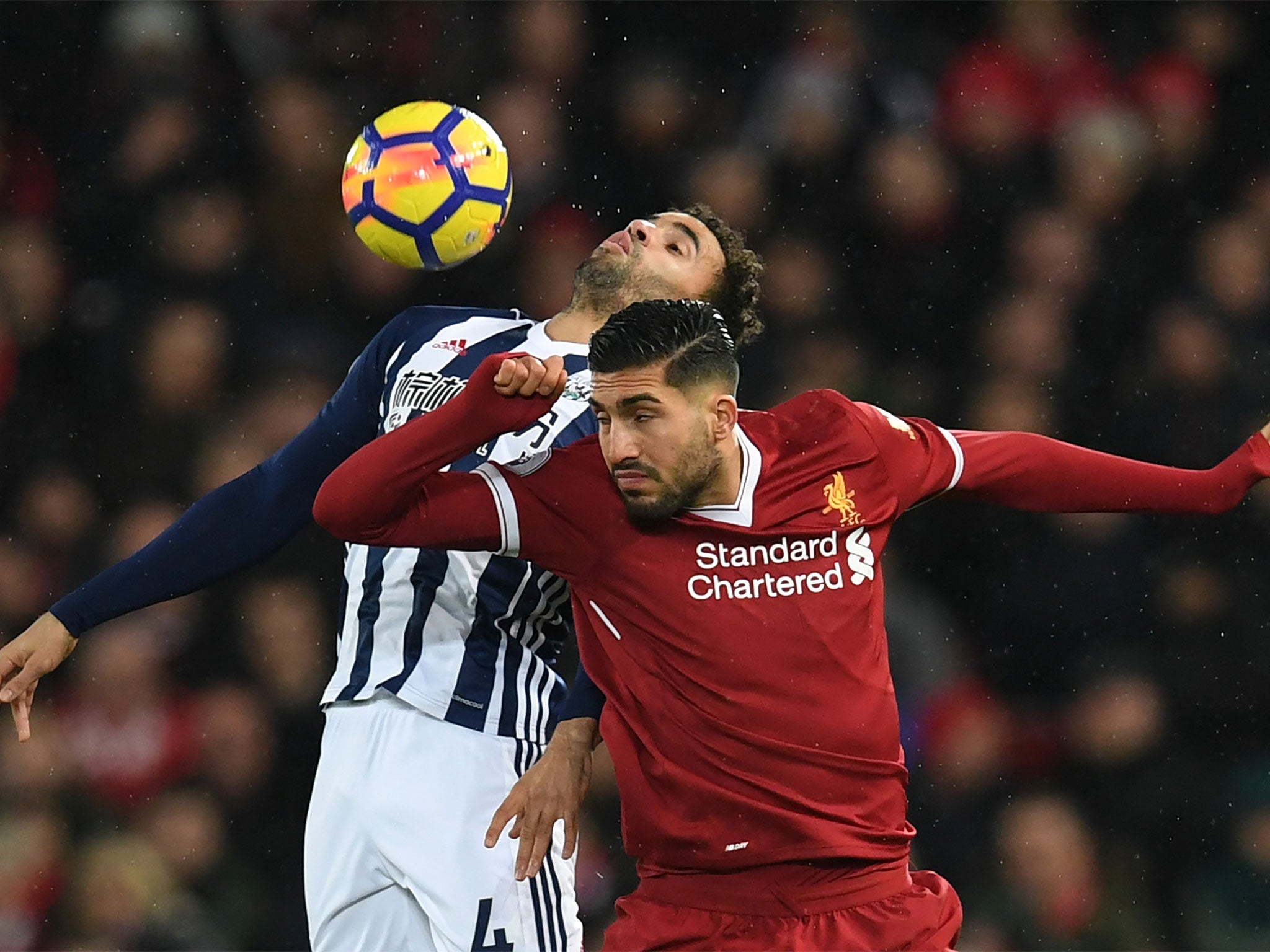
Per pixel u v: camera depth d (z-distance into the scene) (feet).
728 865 39.14
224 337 90.38
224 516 44.98
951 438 41.29
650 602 38.73
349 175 44.42
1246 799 84.12
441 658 43.04
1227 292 100.32
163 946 75.00
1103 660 86.84
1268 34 109.19
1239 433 96.07
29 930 74.28
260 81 97.25
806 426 40.11
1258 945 80.74
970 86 102.68
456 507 38.17
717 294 48.73
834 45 101.60
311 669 81.05
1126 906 81.25
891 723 39.91
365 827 42.73
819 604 38.99
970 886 78.74
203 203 93.50
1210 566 88.43
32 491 87.25
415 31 99.71
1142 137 103.81
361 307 92.32
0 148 94.94
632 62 101.76
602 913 75.46
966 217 99.71
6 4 96.43
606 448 37.58
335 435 46.09
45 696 79.30
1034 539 88.53
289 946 76.84
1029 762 84.99
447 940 42.01
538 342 45.88
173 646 80.43
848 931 39.17
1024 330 96.07
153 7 97.45
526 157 96.78
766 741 38.47
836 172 98.68
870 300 96.73
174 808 77.82
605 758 78.07
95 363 89.97
